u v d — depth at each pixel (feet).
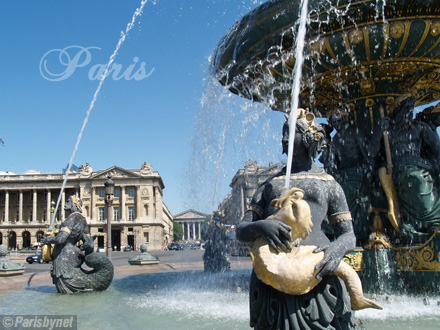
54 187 301.63
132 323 13.84
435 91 23.56
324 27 18.52
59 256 21.97
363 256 18.62
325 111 24.57
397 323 12.88
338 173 20.10
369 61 19.70
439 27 17.93
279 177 8.63
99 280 22.00
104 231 293.23
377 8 17.28
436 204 18.11
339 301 7.63
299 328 7.42
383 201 19.20
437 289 17.11
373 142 19.62
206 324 13.43
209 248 32.96
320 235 7.96
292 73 21.56
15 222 297.74
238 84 25.25
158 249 290.97
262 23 19.13
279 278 7.21
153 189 300.40
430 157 19.52
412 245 18.12
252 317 8.13
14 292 22.63
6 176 300.81
